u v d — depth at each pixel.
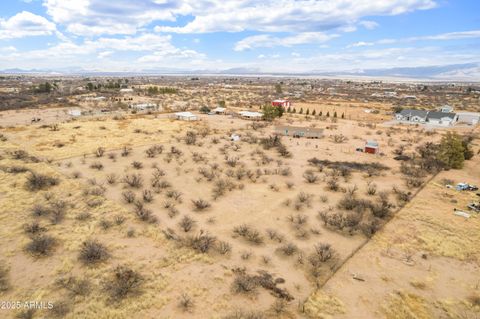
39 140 51.03
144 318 14.77
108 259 19.47
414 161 44.41
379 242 22.70
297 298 16.67
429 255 21.06
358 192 32.66
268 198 30.66
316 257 20.58
